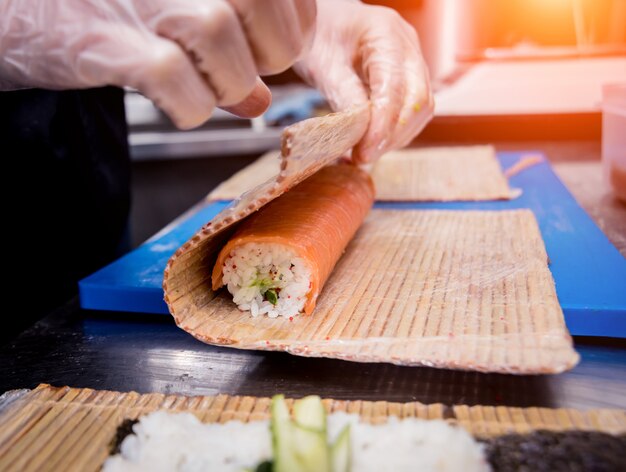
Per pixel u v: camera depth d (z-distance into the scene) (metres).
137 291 0.27
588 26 0.64
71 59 0.19
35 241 0.41
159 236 0.37
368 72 0.34
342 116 0.25
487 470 0.15
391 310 0.23
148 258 0.31
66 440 0.17
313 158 0.23
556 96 0.60
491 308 0.23
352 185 0.32
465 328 0.21
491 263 0.28
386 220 0.36
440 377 0.20
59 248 0.42
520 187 0.43
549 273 0.26
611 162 0.39
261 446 0.17
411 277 0.27
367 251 0.31
